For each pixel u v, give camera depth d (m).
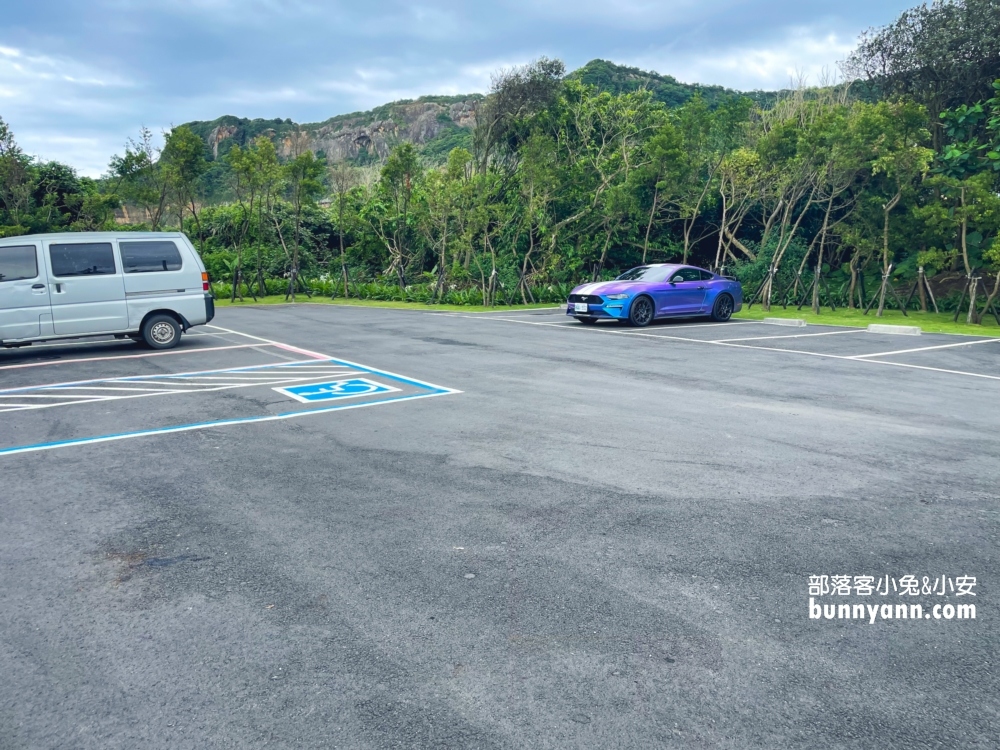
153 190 24.50
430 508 4.53
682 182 21.41
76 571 3.73
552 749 2.38
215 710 2.60
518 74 25.09
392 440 6.13
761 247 22.19
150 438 6.32
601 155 24.42
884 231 18.16
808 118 21.55
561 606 3.31
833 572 3.65
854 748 2.39
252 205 27.27
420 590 3.47
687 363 10.37
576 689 2.70
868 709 2.59
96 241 11.67
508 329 15.07
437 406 7.47
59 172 26.55
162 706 2.63
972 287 16.23
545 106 25.05
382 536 4.11
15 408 7.61
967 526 4.22
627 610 3.27
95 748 2.41
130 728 2.51
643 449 5.82
